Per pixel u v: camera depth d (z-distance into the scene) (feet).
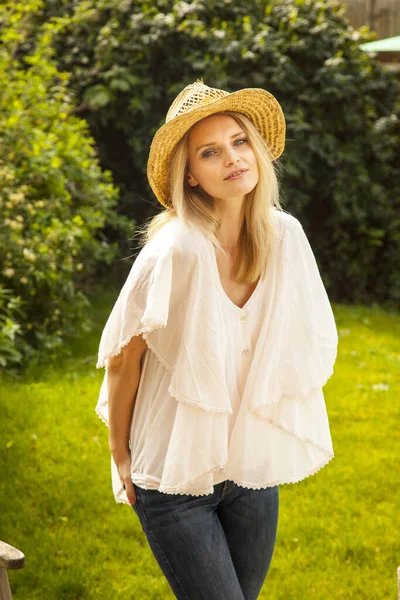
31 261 19.61
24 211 20.89
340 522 13.48
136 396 7.73
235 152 7.50
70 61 28.17
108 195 24.22
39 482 14.15
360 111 29.71
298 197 28.96
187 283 7.30
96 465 14.84
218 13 29.25
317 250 30.12
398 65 33.37
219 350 7.32
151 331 7.29
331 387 19.48
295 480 7.84
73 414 16.79
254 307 7.66
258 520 7.91
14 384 18.21
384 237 30.12
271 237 7.70
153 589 11.66
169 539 7.44
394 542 12.90
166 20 27.63
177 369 7.27
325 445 7.98
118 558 12.39
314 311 7.91
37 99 24.44
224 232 7.70
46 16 28.91
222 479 7.62
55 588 11.62
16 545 12.46
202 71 28.12
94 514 13.44
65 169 22.85
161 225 7.78
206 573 7.39
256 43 28.45
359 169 29.45
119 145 29.09
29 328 19.79
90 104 27.17
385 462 15.64
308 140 28.76
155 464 7.43
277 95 29.25
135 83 27.53
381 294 30.40
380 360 21.84
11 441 15.34
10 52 25.35
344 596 11.60
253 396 7.54
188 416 7.26
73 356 20.58
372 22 35.45
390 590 11.75
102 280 27.30
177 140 7.51
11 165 21.25
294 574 12.10
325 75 28.68
